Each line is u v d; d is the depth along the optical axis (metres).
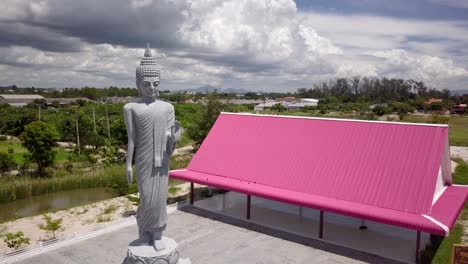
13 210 34.28
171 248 16.91
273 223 27.38
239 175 28.30
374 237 25.11
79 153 55.72
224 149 31.17
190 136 64.19
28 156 44.47
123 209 32.16
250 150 30.03
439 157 23.20
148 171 16.31
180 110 101.25
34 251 21.80
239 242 24.05
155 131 16.06
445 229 18.81
